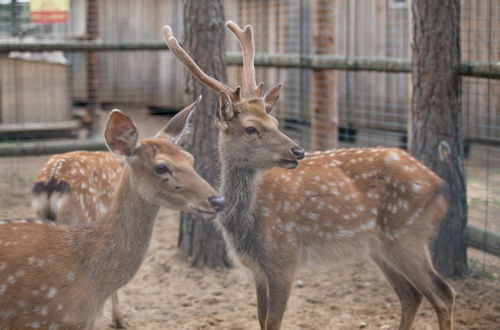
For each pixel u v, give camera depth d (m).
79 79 15.69
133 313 5.98
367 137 12.08
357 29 11.79
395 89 11.58
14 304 3.89
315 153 5.82
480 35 9.98
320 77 9.75
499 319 5.75
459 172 6.60
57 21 9.38
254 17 13.28
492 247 6.53
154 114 16.08
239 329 5.65
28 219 4.16
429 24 6.45
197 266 7.06
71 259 4.04
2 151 9.55
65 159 5.53
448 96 6.50
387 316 5.89
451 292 5.28
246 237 5.27
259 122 5.09
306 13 12.21
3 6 12.49
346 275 6.89
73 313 4.00
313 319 5.84
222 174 5.30
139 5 15.60
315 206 5.40
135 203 4.12
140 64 16.06
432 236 5.45
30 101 12.83
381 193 5.43
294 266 5.36
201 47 6.80
